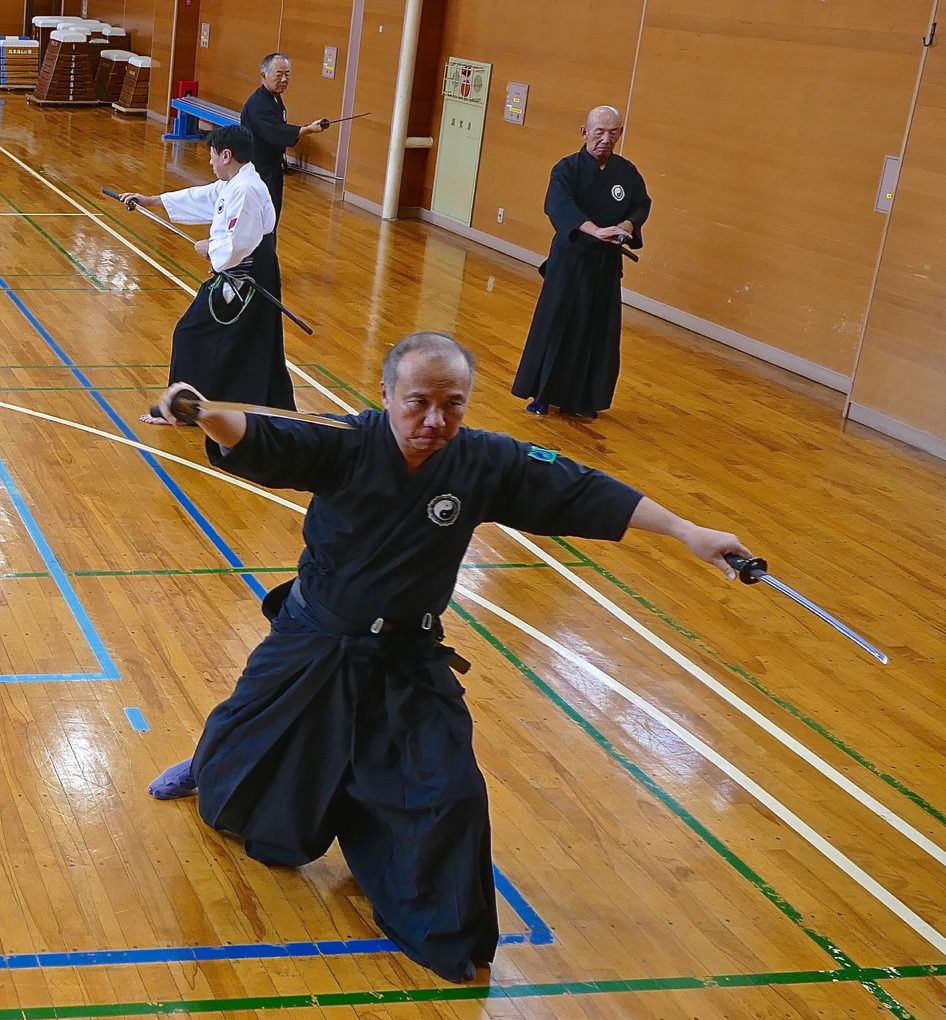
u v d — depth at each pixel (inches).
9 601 175.3
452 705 114.9
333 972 113.2
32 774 137.0
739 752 160.2
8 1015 103.0
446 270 441.1
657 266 410.3
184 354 254.5
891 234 308.5
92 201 478.3
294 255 434.6
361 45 546.6
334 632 115.5
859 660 190.9
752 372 357.4
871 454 294.7
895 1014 117.2
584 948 120.8
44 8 864.9
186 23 707.4
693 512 241.9
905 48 323.0
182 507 216.5
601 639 186.5
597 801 145.5
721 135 381.4
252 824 122.7
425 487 111.1
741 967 121.0
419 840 111.7
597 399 291.1
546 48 461.1
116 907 118.1
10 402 257.8
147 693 156.1
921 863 141.8
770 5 361.4
